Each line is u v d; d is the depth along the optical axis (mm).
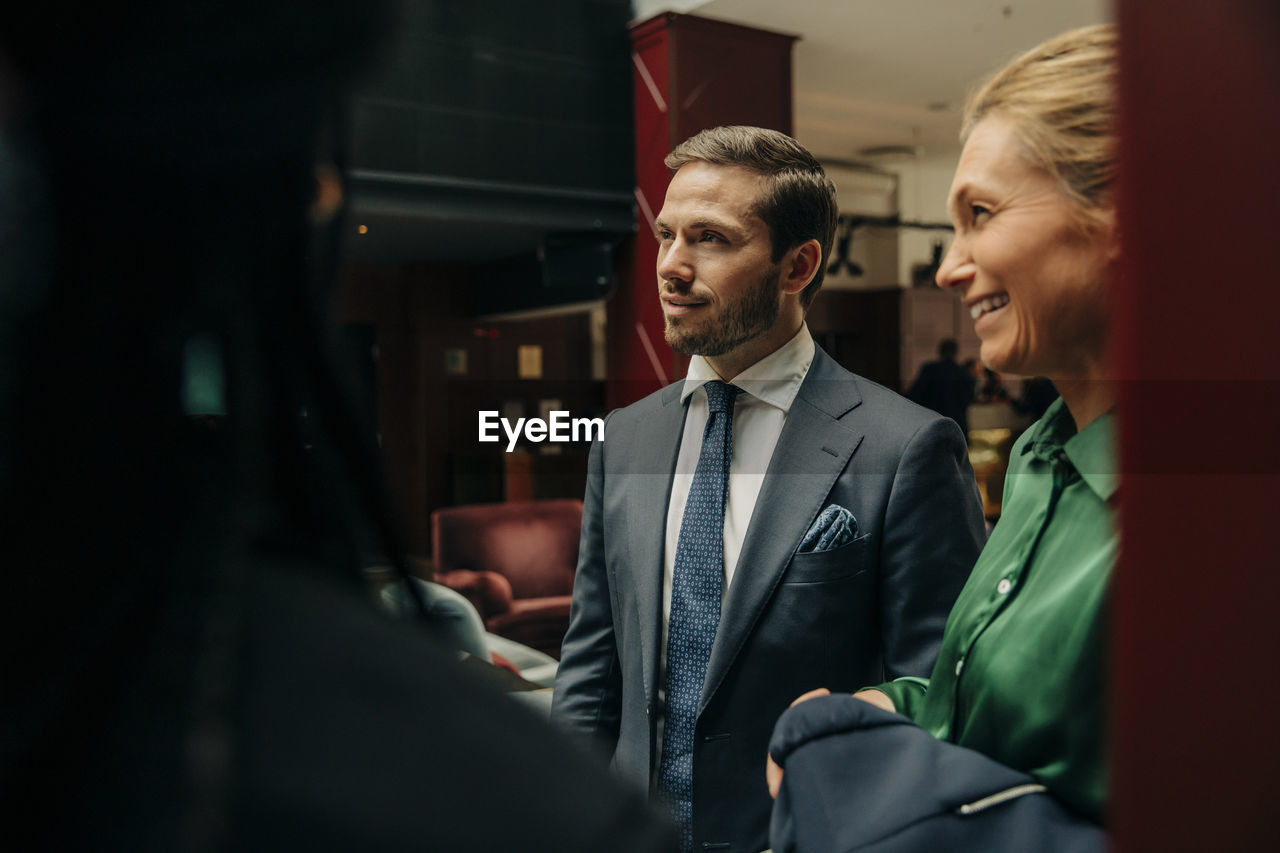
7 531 216
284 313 260
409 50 5270
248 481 239
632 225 6000
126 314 228
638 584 1091
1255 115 290
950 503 1008
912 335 9086
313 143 253
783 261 1045
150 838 191
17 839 192
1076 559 592
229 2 228
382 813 212
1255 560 303
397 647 243
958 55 6453
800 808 625
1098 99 540
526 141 5715
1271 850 306
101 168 226
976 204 592
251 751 207
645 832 241
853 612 993
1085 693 553
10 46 221
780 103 6016
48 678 203
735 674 992
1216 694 312
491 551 4730
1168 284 309
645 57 5855
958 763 594
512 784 229
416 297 8352
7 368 222
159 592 216
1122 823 334
